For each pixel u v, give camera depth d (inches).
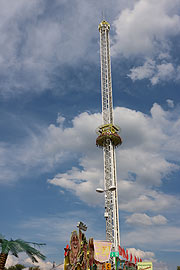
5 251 804.6
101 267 1800.0
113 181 4859.7
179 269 5098.4
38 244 875.4
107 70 5974.4
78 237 1595.7
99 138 5236.2
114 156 5201.8
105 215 3085.6
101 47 6205.7
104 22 6446.9
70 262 1483.8
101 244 1770.4
